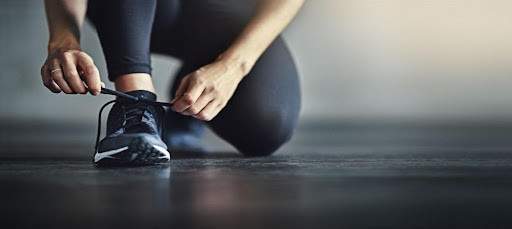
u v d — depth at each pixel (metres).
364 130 3.28
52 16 1.38
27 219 0.76
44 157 1.67
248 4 1.61
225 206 0.84
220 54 1.50
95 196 0.93
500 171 1.28
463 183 1.08
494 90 4.10
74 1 1.38
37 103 4.04
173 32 1.60
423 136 2.78
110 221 0.75
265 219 0.76
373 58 4.14
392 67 4.14
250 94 1.55
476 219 0.77
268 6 1.48
